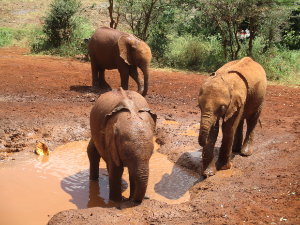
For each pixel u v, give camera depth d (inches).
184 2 769.6
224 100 231.5
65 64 688.4
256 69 272.2
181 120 394.9
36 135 327.6
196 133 351.9
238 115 251.9
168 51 779.4
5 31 962.1
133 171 178.1
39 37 920.3
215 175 251.1
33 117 359.3
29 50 861.8
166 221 179.2
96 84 499.8
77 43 832.9
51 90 483.5
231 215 183.2
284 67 701.9
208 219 179.6
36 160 287.9
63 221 176.1
